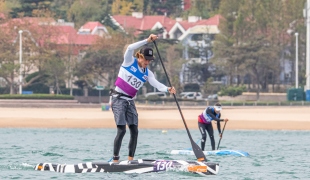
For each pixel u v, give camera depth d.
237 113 171.12
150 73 47.41
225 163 58.06
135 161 48.75
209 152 66.44
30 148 73.81
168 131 116.31
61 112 177.00
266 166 55.72
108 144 81.12
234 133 111.44
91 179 45.25
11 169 51.38
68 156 63.78
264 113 171.12
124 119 46.94
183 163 48.44
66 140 89.44
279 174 50.19
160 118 147.62
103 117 152.00
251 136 102.44
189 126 127.75
